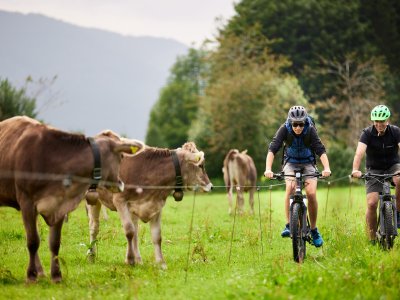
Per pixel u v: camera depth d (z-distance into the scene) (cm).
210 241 1487
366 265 995
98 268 1127
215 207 2648
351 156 4572
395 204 1141
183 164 1156
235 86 5594
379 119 1141
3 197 1005
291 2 6731
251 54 6575
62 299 863
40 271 1008
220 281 951
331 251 1176
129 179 1132
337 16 6638
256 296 804
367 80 6038
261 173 5544
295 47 6712
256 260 1184
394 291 829
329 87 6384
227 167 2383
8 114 2742
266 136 5594
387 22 6781
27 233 963
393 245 1120
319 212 1912
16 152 961
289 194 1133
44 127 981
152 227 1159
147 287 926
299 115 1102
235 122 5597
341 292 813
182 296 866
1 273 1005
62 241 1439
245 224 1795
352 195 2531
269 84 5644
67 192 970
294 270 960
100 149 1000
